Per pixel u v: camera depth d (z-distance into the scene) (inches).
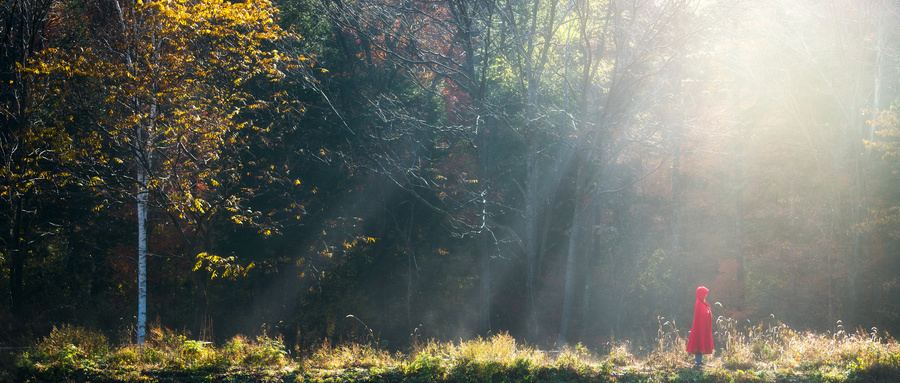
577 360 440.8
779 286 1022.4
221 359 430.6
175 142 574.6
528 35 835.4
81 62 527.8
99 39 607.5
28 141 568.7
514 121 993.5
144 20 565.0
